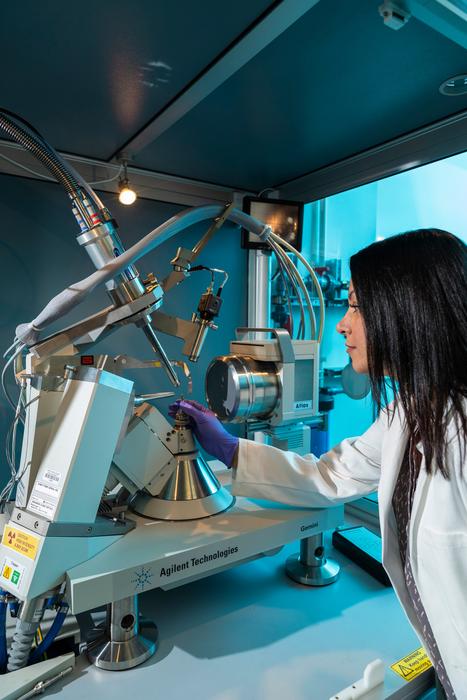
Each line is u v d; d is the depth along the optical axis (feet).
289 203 5.00
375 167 4.42
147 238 2.79
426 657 2.66
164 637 2.85
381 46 2.77
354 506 4.84
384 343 2.02
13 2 2.31
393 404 2.21
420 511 2.05
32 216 4.45
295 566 3.58
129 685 2.45
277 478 3.20
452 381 1.86
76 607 2.28
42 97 3.33
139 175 4.89
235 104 3.49
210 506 3.19
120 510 3.11
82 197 2.65
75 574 2.37
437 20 2.31
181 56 2.83
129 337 5.07
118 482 3.13
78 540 2.47
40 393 2.66
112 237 2.71
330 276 5.68
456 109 3.62
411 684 2.49
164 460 3.22
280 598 3.27
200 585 3.44
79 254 4.70
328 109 3.59
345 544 3.87
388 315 1.97
